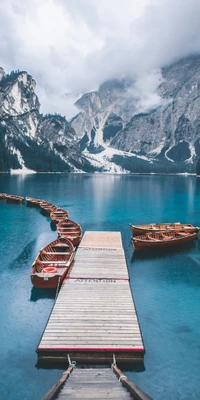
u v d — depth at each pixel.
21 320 19.34
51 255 29.00
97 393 10.37
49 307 21.11
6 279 25.95
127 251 34.91
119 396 10.06
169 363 15.48
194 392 13.77
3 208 66.31
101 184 150.88
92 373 13.17
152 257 32.78
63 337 15.74
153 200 84.06
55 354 15.00
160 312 20.72
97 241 36.62
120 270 26.09
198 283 25.95
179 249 35.78
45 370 14.84
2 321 19.19
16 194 94.44
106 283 23.19
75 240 34.84
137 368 15.02
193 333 18.11
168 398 13.43
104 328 16.67
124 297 20.62
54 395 9.56
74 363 14.46
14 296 22.72
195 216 59.19
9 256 32.16
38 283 22.92
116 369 13.29
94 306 19.20
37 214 58.91
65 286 22.48
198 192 110.62
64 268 25.52
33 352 16.12
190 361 15.66
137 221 53.47
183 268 29.55
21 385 13.98
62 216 52.53
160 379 14.46
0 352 16.11
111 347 15.06
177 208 69.31
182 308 21.31
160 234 37.66
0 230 44.66
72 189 116.06
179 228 42.09
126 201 80.88
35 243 37.47
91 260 28.88
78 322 17.20
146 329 18.50
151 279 26.77
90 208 67.88
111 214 60.34
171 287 25.06
